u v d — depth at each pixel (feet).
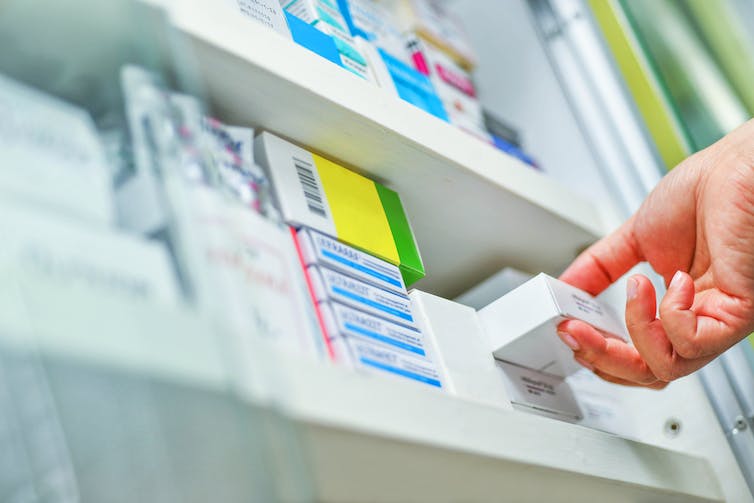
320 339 2.18
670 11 4.13
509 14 4.82
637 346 2.62
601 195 4.28
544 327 2.82
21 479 1.51
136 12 1.84
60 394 1.47
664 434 3.66
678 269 3.04
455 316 2.79
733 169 2.61
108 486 1.47
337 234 2.52
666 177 3.00
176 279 1.55
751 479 3.48
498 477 2.32
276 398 1.52
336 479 2.00
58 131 1.63
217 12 2.35
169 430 1.45
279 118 2.62
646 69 4.12
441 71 3.89
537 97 4.61
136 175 1.65
